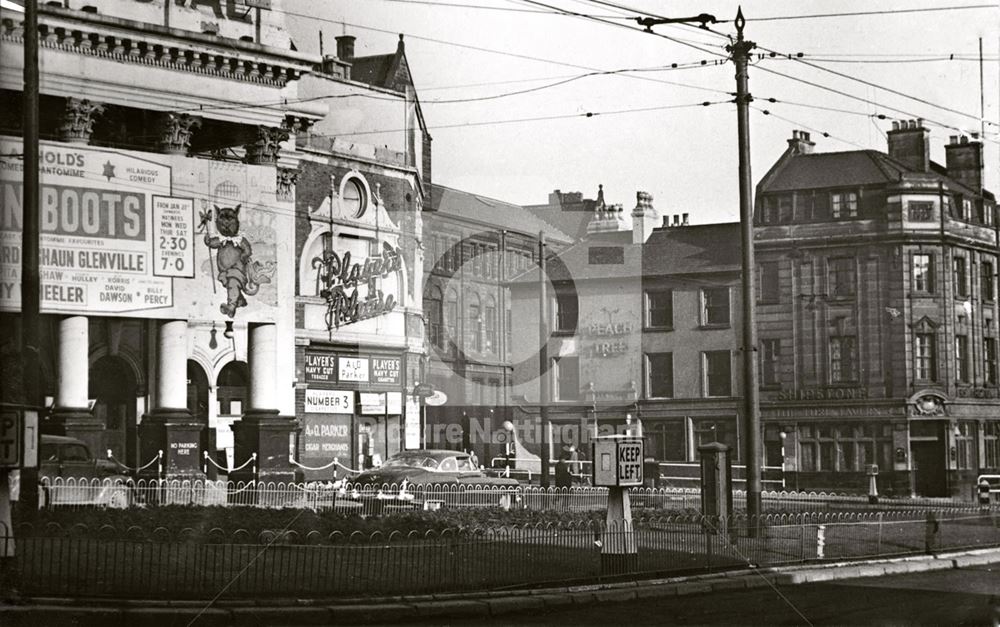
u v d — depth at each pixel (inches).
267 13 1355.8
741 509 1056.8
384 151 1669.5
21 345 655.1
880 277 1980.8
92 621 470.0
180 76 1229.1
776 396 2016.5
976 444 1990.7
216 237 1214.3
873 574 784.9
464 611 555.8
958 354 1989.4
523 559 688.4
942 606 625.6
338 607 525.7
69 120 1146.7
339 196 1596.9
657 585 653.3
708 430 2031.3
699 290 2038.6
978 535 1041.5
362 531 728.3
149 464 1176.2
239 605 516.1
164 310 1168.8
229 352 1405.0
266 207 1277.1
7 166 971.9
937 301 1966.0
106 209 1130.7
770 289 2048.5
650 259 2048.5
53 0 1175.6
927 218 1968.5
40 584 518.6
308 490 1037.8
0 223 701.3
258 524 722.8
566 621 545.0
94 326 1243.2
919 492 1927.9
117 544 584.1
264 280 1266.0
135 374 1267.2
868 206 2001.7
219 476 1295.5
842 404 1966.0
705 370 2033.7
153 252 1161.4
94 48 1165.1
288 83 1352.1
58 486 872.9
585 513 919.7
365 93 1667.1
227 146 1304.1
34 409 535.8
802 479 1973.4
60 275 1098.1
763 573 727.7
